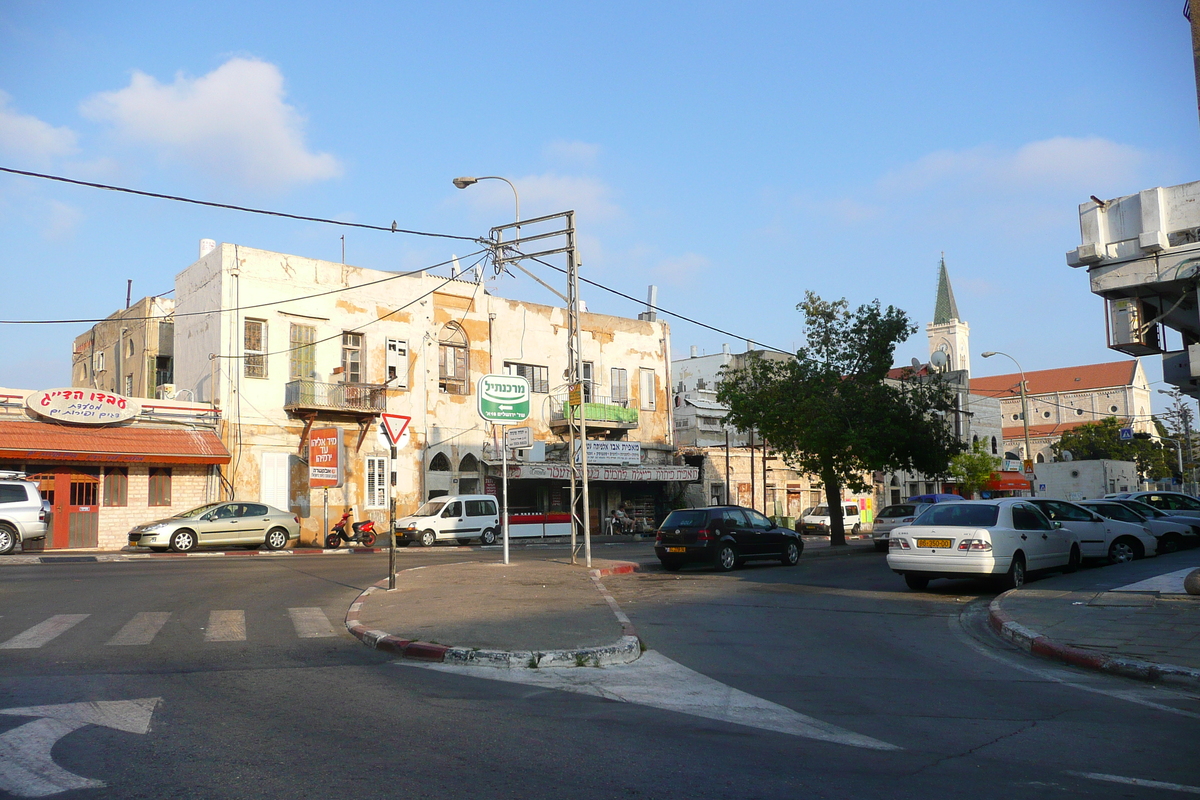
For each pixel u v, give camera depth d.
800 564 24.33
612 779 5.25
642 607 14.58
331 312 34.62
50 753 5.72
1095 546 20.36
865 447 29.88
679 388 62.88
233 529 27.56
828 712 7.27
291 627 11.83
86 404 28.33
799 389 31.83
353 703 7.36
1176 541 23.62
